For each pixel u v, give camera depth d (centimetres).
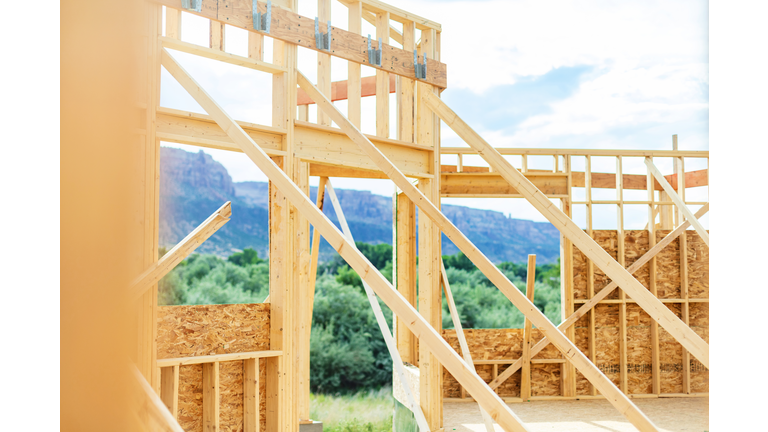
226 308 464
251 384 466
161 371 425
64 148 57
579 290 838
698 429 633
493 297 2011
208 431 441
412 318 281
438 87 632
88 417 57
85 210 57
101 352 57
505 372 801
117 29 60
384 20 573
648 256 839
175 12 429
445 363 268
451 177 822
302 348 601
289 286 486
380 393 1795
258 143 477
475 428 643
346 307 1819
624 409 342
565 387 809
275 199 491
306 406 598
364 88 838
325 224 311
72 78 57
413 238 734
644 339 845
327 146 530
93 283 57
